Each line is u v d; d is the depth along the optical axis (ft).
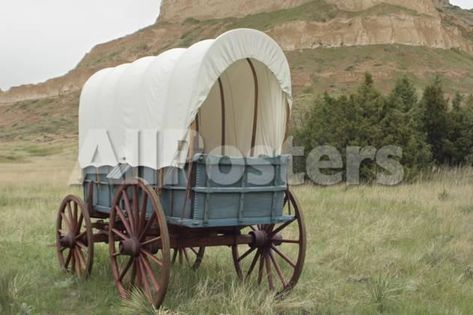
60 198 58.23
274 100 24.49
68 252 31.91
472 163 76.74
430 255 31.89
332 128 73.36
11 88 478.59
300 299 23.84
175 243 24.13
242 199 22.76
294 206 25.22
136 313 22.26
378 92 77.51
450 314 23.30
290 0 437.17
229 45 22.48
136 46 495.82
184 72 22.44
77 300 24.86
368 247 34.01
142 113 24.64
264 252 26.35
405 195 53.52
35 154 196.03
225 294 23.61
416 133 72.95
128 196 25.04
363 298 25.05
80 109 30.04
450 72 312.71
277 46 23.71
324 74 310.86
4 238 37.70
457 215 43.75
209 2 501.15
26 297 24.61
